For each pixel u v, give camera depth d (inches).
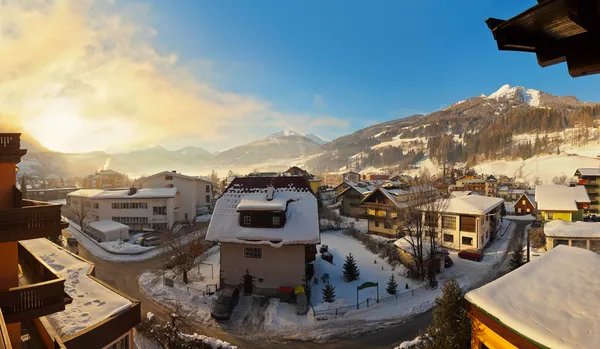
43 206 393.4
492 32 136.4
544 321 328.5
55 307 397.7
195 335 706.8
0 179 413.7
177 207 2181.3
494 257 1390.3
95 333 442.3
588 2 110.0
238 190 1159.0
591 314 327.0
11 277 432.5
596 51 121.3
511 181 4559.5
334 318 832.9
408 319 830.5
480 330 378.9
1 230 368.2
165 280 1063.6
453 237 1520.7
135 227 1983.3
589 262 444.8
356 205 2377.0
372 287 1049.5
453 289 526.9
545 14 118.7
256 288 978.7
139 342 714.2
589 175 2417.6
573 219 1765.5
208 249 1497.3
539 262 467.8
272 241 951.6
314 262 1283.2
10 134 412.8
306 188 1148.5
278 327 793.6
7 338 180.5
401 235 1641.2
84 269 693.9
